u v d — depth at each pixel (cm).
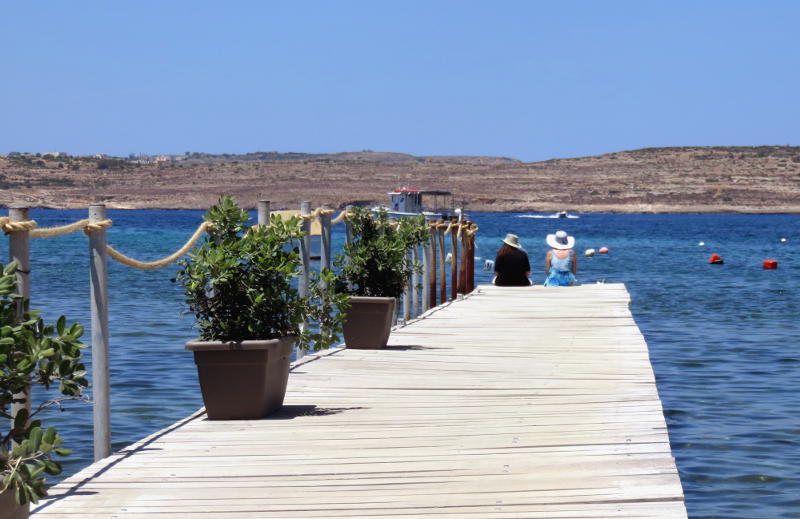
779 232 10981
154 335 1677
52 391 1114
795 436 943
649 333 1841
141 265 680
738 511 708
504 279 2153
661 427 705
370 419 750
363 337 1145
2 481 382
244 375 746
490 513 502
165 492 547
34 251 4953
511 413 769
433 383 916
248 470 595
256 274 757
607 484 552
